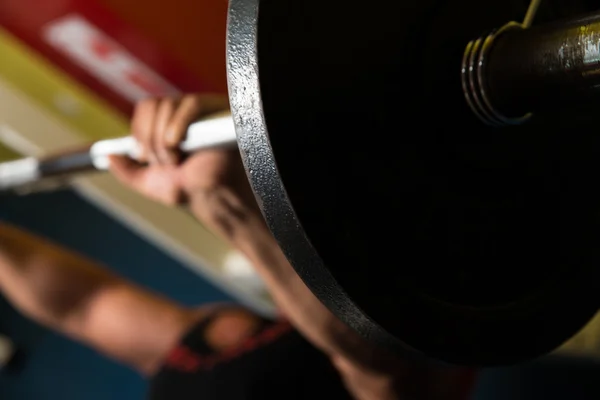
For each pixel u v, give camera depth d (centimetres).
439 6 55
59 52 173
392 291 52
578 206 64
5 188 104
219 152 79
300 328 91
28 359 240
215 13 158
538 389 170
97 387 231
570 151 63
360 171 52
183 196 84
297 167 48
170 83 173
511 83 51
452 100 54
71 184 186
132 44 168
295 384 96
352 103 51
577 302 62
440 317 54
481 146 57
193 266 217
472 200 58
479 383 178
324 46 50
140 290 129
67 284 126
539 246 61
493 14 56
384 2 53
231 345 106
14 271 125
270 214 49
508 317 58
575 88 49
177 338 117
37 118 174
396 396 89
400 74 54
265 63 47
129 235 239
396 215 54
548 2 59
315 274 50
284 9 48
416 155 55
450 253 56
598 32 47
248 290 199
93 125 181
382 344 54
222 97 76
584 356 162
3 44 171
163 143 76
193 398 103
